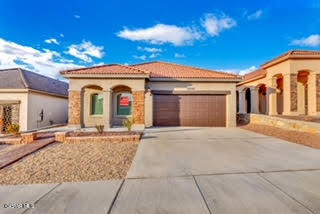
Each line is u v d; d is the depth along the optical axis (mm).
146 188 4363
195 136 11273
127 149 8109
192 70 18141
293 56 15812
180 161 6422
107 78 14672
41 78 21828
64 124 19703
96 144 9070
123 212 3406
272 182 4621
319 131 9828
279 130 12172
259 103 22625
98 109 16828
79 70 14906
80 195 4047
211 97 16016
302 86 17812
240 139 10336
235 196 3938
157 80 15719
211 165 5969
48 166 5922
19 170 5570
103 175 5191
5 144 9125
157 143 9336
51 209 3520
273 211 3389
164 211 3434
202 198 3869
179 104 15953
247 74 25828
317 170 5430
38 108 17797
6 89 16156
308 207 3508
